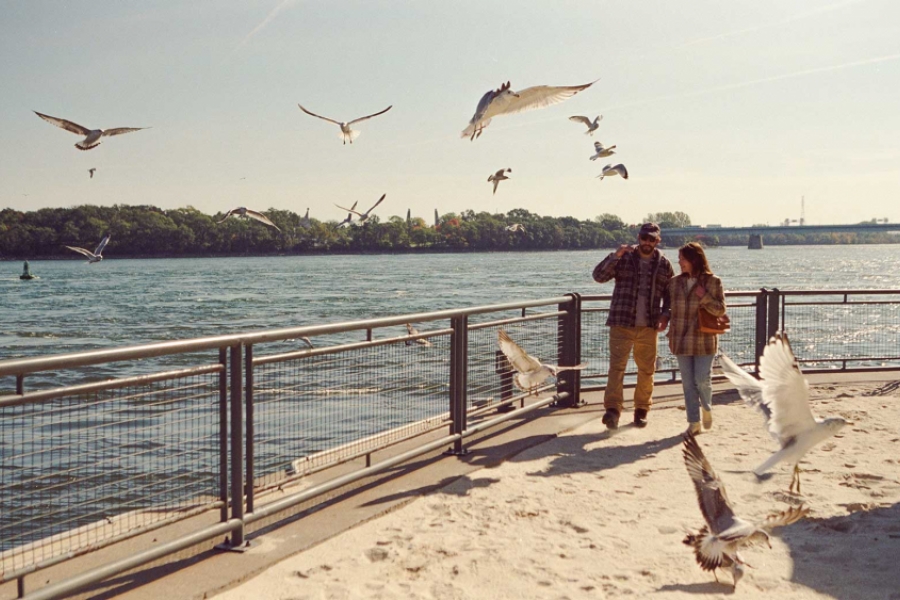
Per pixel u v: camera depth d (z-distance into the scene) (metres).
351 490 7.19
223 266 149.88
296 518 6.44
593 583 5.30
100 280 100.31
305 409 6.65
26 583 5.11
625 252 9.68
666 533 6.21
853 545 5.91
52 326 46.03
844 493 7.12
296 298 65.19
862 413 10.32
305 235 182.00
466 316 8.47
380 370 7.42
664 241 159.25
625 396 11.66
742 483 7.45
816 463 8.07
